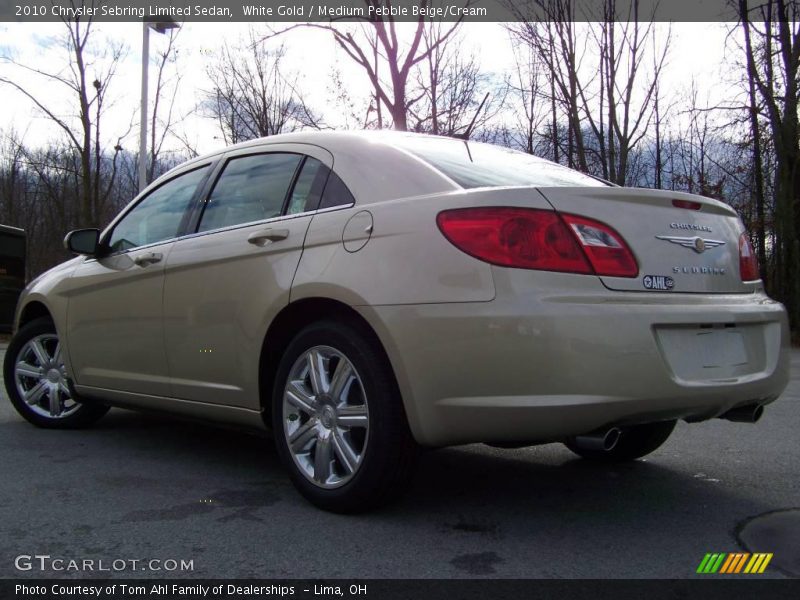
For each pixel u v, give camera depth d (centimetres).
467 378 272
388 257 296
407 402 288
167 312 394
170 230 418
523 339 263
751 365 314
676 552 277
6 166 2911
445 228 284
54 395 496
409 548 279
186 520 309
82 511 320
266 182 375
